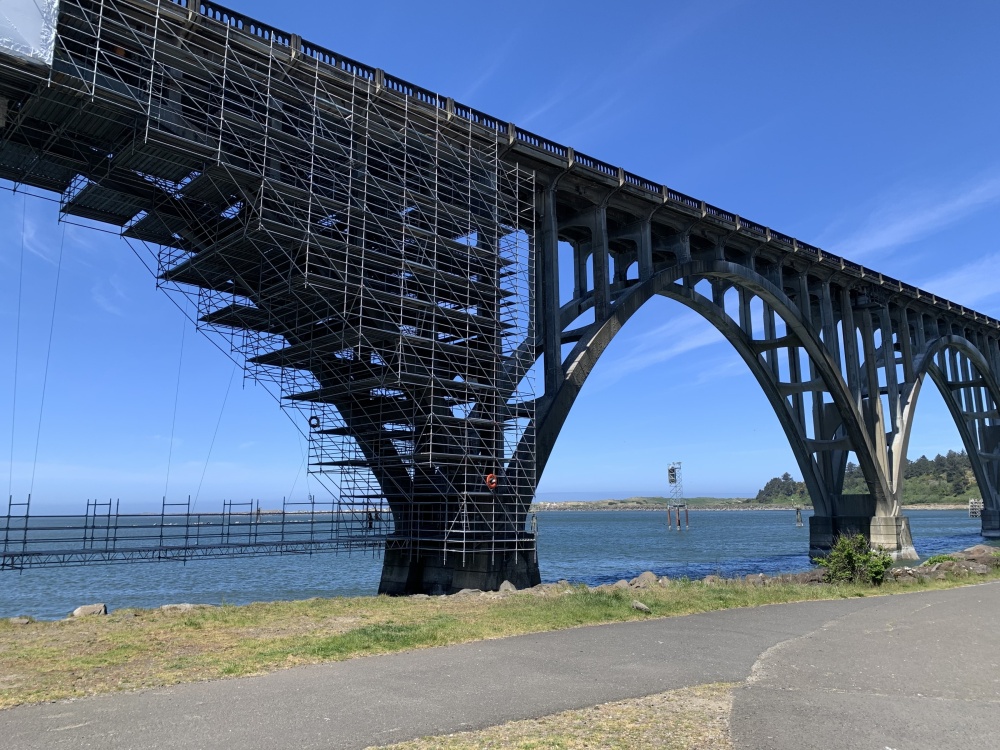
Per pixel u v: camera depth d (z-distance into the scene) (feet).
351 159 84.64
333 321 90.22
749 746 23.77
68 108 69.15
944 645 42.39
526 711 27.58
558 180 111.86
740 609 56.85
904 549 170.09
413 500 95.86
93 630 44.27
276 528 271.49
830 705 28.91
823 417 184.14
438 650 39.22
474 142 100.32
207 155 73.77
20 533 260.21
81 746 23.67
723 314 147.95
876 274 181.47
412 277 90.43
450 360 94.58
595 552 247.50
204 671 33.76
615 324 113.50
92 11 67.92
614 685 31.76
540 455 98.73
